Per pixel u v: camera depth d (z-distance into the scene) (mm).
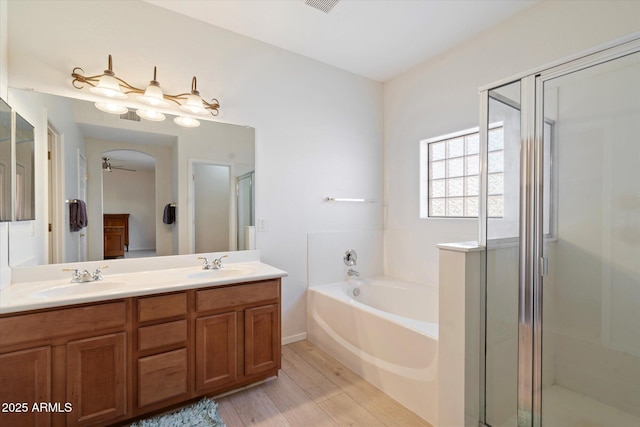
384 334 2016
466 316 1549
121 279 1896
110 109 2045
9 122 1691
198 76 2342
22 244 1747
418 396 1774
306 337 2881
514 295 1692
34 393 1384
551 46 2084
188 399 1783
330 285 2953
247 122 2566
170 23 2229
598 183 1705
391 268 3350
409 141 3160
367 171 3318
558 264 1813
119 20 2053
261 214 2645
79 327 1476
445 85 2797
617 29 1805
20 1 1775
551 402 1713
